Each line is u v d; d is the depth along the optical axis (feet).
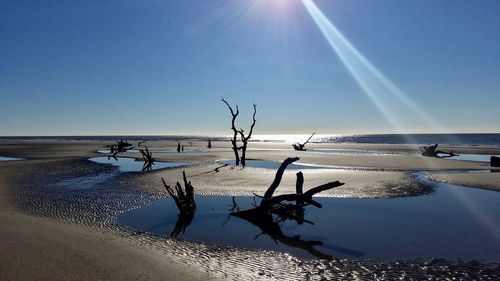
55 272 25.59
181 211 46.32
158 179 77.66
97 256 29.43
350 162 121.60
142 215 46.80
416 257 31.68
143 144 319.68
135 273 26.23
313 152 188.96
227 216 46.85
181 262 29.43
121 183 72.69
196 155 156.76
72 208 50.03
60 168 101.81
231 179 78.02
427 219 45.29
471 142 366.02
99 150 205.36
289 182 74.28
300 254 32.50
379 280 26.58
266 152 186.60
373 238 37.45
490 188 68.08
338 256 32.01
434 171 96.94
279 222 44.24
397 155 157.79
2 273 24.93
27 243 31.86
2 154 170.50
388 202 55.47
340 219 45.50
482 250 33.58
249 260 30.63
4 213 45.93
